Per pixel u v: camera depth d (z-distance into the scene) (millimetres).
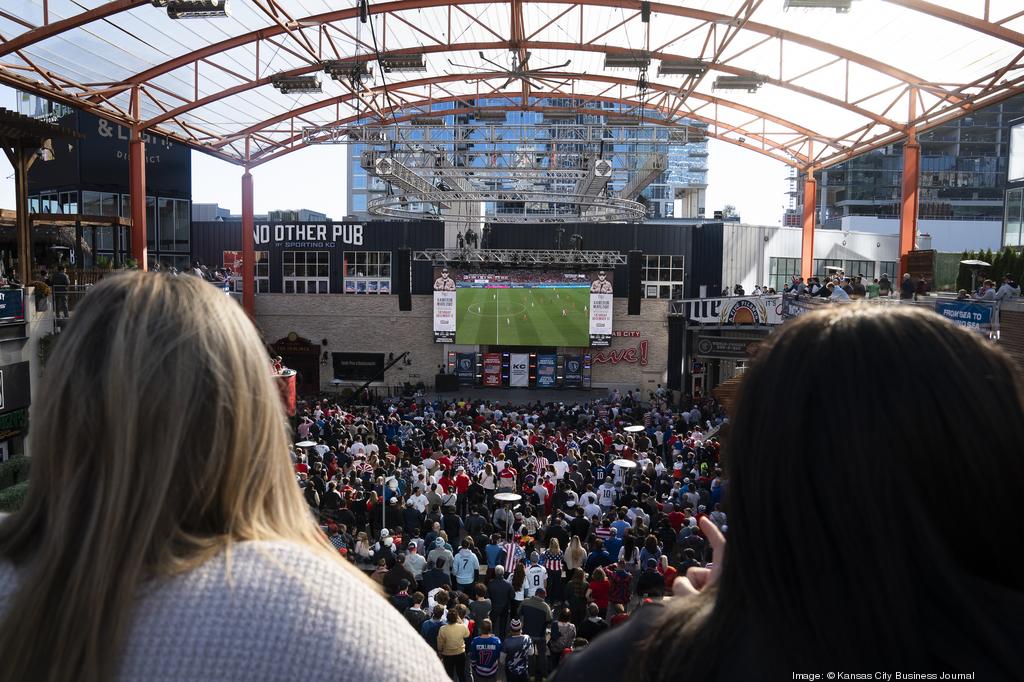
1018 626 791
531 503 16266
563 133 41438
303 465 16609
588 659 1041
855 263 46375
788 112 33844
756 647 872
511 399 39312
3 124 18469
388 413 31141
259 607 892
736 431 964
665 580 9898
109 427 964
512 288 40531
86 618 883
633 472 19047
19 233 19578
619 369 41312
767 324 30312
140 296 1048
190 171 41750
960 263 23812
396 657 927
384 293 42406
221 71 28562
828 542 832
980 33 22156
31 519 1044
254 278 41969
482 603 10062
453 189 39000
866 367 862
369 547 12742
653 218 67562
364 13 23141
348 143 34344
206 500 986
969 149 100062
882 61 25875
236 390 1033
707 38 25234
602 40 28484
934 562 805
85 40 23031
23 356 17969
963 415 828
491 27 27484
